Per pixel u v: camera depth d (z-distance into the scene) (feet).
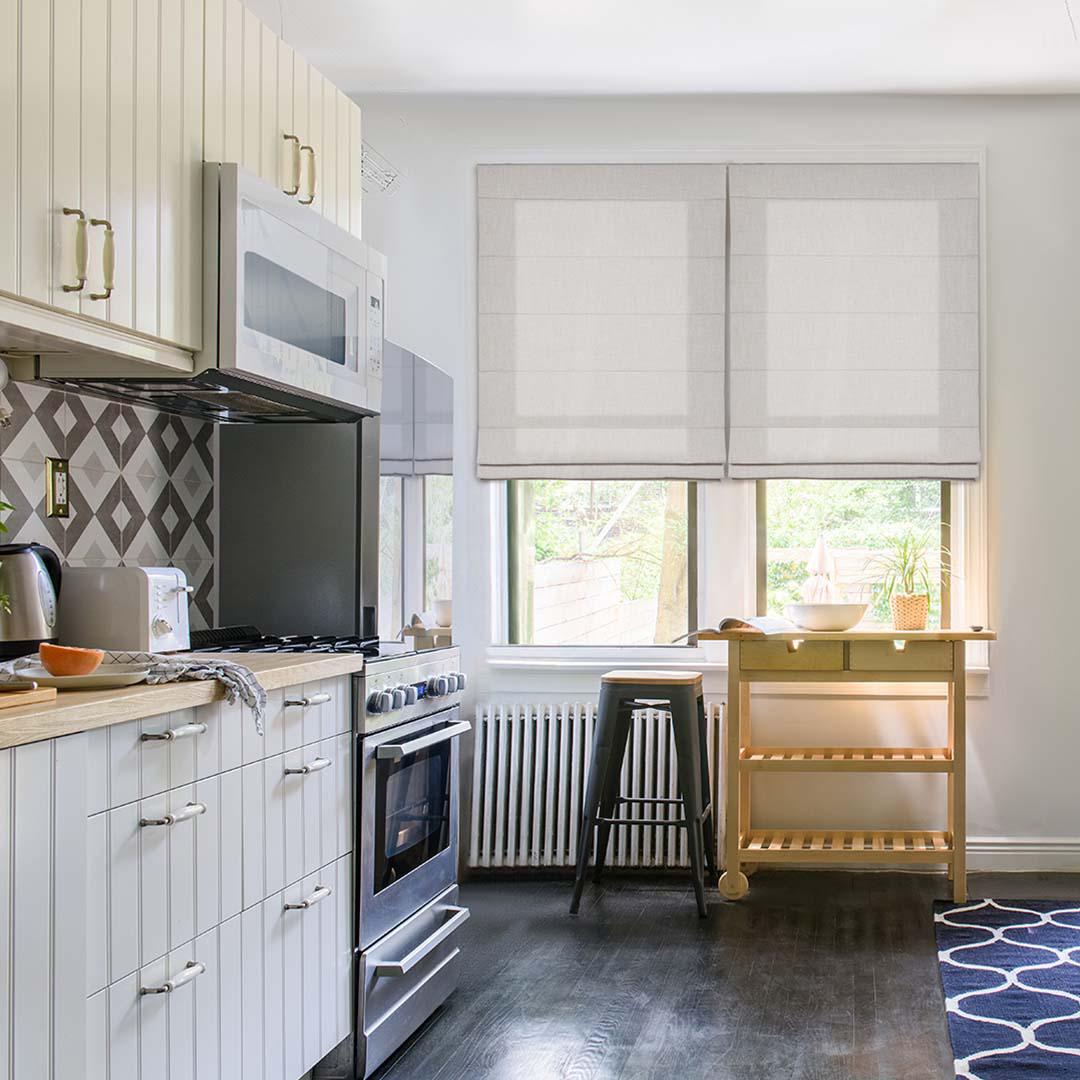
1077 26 12.81
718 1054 9.18
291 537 10.73
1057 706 14.87
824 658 13.61
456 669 11.15
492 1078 8.73
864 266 14.90
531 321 15.08
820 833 14.55
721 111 15.06
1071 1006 10.11
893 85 14.56
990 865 14.83
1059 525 14.89
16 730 5.10
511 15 12.55
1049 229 14.92
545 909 13.32
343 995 8.57
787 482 15.43
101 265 6.95
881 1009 10.12
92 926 5.71
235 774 7.11
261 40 8.95
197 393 9.01
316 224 9.32
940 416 14.82
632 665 15.16
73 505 9.04
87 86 6.81
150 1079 6.18
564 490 15.67
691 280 14.98
